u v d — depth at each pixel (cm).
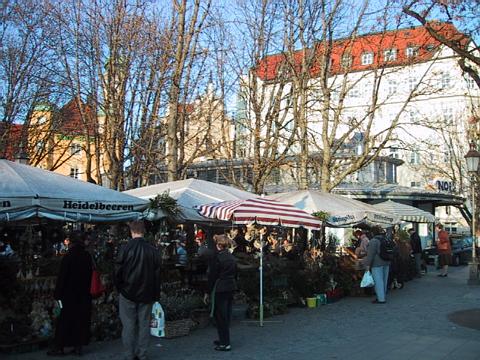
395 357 818
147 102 2069
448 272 2548
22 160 1734
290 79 2166
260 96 2273
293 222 1145
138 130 2073
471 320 1155
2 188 857
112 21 1973
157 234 1503
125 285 753
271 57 2253
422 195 3131
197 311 1044
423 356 823
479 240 2461
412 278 2130
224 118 2277
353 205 1641
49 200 879
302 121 2050
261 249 1113
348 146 2766
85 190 961
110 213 959
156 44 2006
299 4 2077
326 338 960
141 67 2017
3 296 860
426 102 4125
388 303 1427
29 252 1009
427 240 3669
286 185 3209
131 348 759
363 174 3594
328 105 2052
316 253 1502
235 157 2405
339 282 1519
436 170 4047
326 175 2009
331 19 2067
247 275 1222
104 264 965
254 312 1166
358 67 2927
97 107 2044
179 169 2047
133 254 754
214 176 3178
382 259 1429
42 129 2566
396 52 2091
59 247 1507
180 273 1242
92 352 834
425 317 1195
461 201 3547
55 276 923
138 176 2150
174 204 1214
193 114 2219
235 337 970
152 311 850
